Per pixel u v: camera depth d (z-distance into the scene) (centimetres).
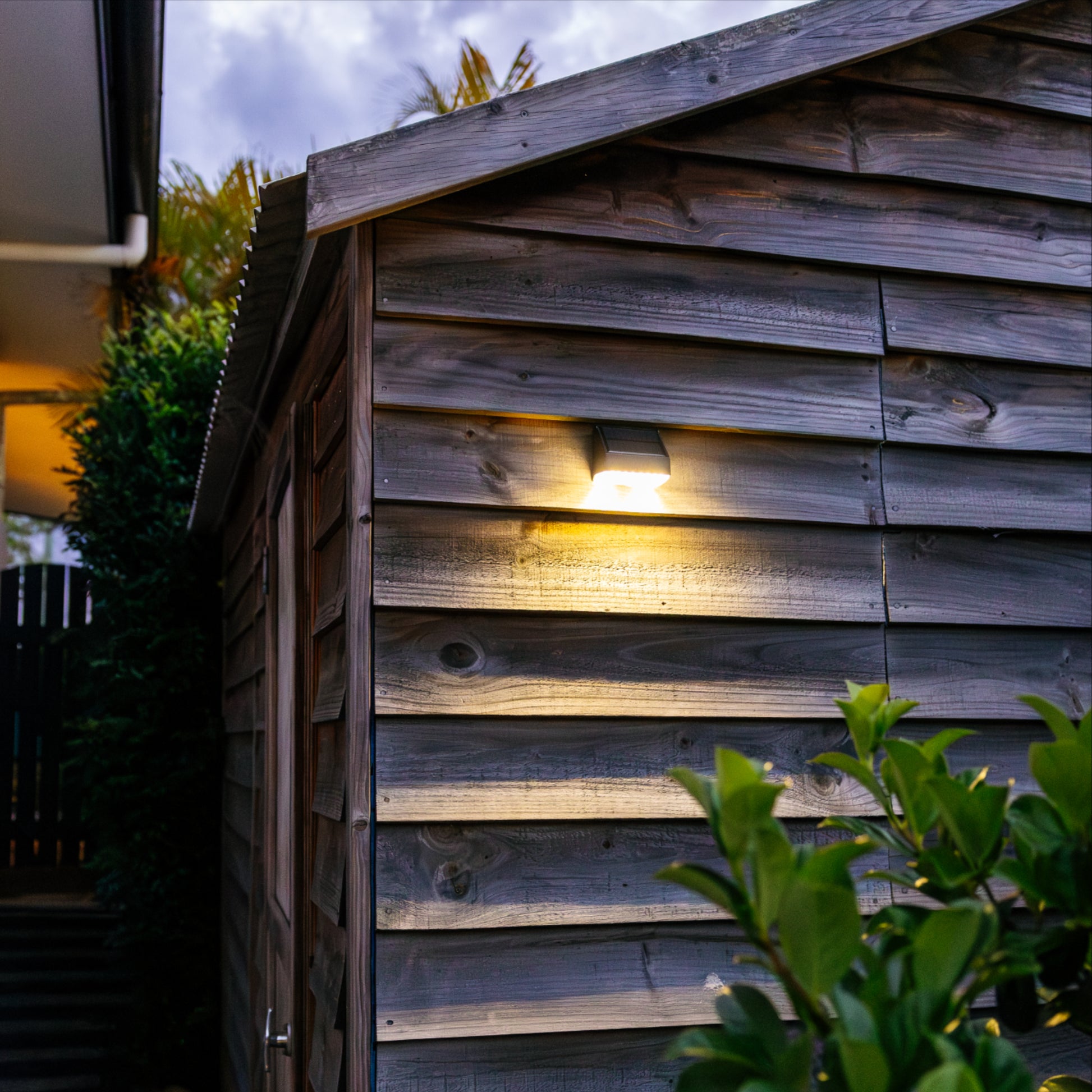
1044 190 242
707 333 213
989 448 230
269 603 340
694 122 219
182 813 593
